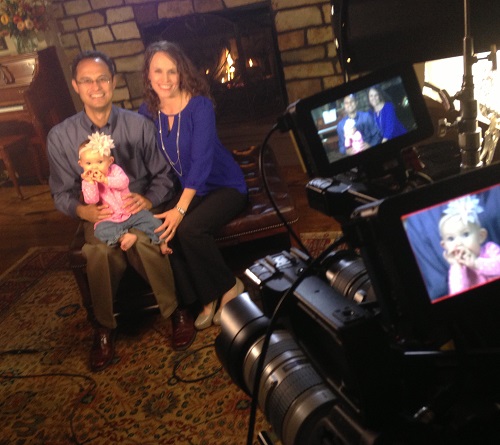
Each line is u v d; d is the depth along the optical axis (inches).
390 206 27.3
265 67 155.7
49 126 167.3
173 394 79.1
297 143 42.1
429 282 27.9
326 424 32.9
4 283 116.6
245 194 94.7
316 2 137.1
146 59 87.9
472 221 28.9
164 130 91.0
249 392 42.6
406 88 41.4
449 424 30.4
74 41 154.6
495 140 53.8
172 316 92.2
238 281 94.7
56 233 137.1
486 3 46.2
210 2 145.6
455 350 30.3
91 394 82.1
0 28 157.9
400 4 47.1
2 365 91.4
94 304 88.0
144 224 85.6
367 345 30.6
